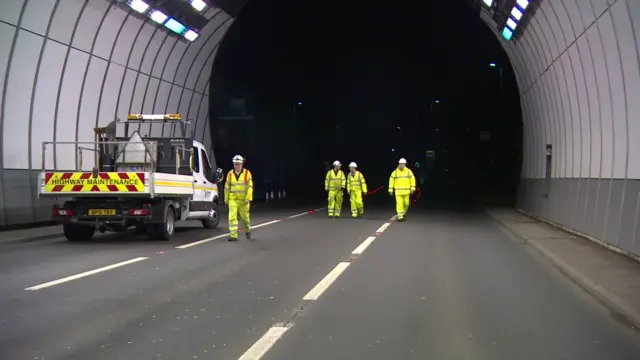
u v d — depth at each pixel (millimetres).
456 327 7016
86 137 20391
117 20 19828
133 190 14227
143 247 14008
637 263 11039
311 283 9648
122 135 22500
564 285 9641
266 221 21703
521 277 10336
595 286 8891
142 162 16234
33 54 17109
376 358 5848
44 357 5777
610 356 5965
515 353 6039
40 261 11742
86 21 18516
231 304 8125
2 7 15320
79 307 7875
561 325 7156
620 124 12648
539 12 16625
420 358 5859
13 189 16781
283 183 54156
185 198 16656
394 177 22062
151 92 24500
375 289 9203
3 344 6195
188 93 28312
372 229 18719
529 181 24094
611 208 13094
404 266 11414
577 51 15219
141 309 7805
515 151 44000
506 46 24250
